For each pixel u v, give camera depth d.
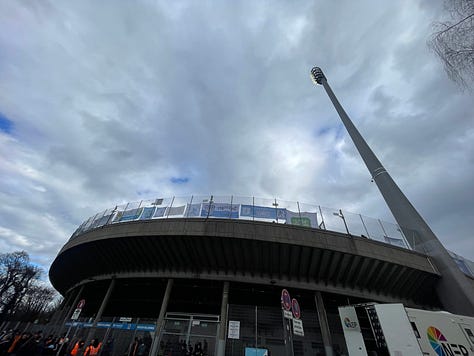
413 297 23.00
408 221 26.69
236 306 18.62
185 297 26.33
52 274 35.59
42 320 60.50
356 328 11.27
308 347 17.48
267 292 24.25
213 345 16.47
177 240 20.22
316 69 55.56
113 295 28.70
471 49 6.57
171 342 16.47
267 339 17.03
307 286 20.16
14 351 15.33
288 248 19.69
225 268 20.47
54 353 15.98
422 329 9.66
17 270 58.53
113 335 17.36
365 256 20.11
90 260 25.69
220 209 21.81
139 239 21.09
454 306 21.05
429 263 22.86
